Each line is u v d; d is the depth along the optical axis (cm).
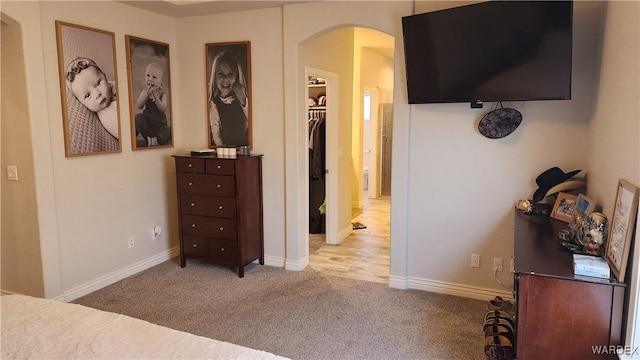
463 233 345
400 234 362
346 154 531
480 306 332
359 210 701
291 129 396
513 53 276
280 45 392
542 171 313
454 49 298
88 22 342
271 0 366
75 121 334
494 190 330
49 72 314
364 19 353
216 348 149
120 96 374
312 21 373
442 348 271
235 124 420
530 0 260
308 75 413
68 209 335
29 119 303
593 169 272
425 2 332
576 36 290
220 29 413
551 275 189
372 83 742
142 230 409
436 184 347
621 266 184
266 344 277
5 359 141
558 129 304
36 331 159
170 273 404
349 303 338
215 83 421
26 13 296
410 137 350
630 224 179
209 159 389
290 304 337
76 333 158
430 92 319
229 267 420
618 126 217
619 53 222
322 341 280
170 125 431
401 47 342
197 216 404
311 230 560
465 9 286
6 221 327
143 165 404
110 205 372
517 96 283
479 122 325
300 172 406
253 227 410
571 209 277
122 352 145
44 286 320
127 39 377
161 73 417
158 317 314
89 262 355
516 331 199
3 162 318
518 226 269
